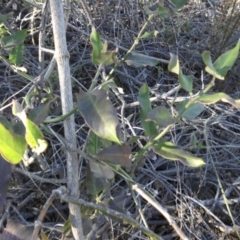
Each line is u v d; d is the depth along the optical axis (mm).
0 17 1088
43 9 1314
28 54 1788
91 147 960
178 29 2135
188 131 1624
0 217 1262
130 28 2076
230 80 1959
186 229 1374
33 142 666
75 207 836
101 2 2043
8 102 1560
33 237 741
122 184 1405
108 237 1277
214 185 1535
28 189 1317
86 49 1939
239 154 1645
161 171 1481
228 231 1226
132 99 1751
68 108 835
